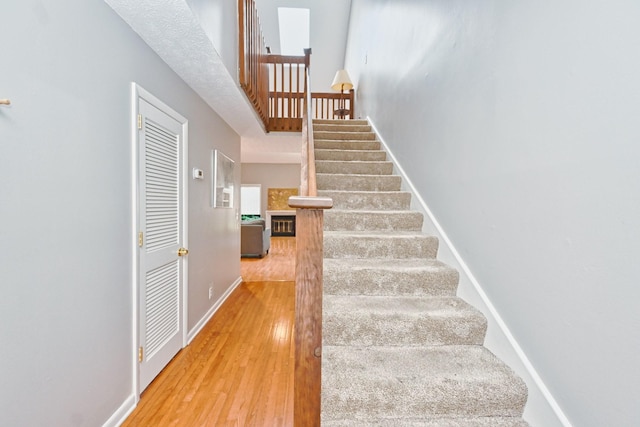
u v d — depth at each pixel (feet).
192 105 8.21
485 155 5.02
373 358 4.64
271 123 13.78
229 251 12.21
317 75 23.84
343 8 21.02
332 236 6.85
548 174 3.69
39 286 3.67
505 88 4.50
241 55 8.27
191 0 5.02
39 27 3.62
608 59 2.92
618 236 2.85
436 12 6.96
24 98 3.45
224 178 11.05
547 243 3.71
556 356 3.60
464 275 5.66
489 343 4.87
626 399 2.80
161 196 6.56
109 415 4.94
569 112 3.37
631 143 2.72
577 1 3.26
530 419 3.95
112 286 5.01
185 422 5.20
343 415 4.00
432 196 7.19
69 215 4.10
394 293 5.90
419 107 8.00
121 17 5.15
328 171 10.03
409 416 4.05
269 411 5.47
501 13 4.59
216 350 7.67
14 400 3.39
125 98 5.30
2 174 3.23
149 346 6.15
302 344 2.69
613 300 2.91
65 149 4.02
